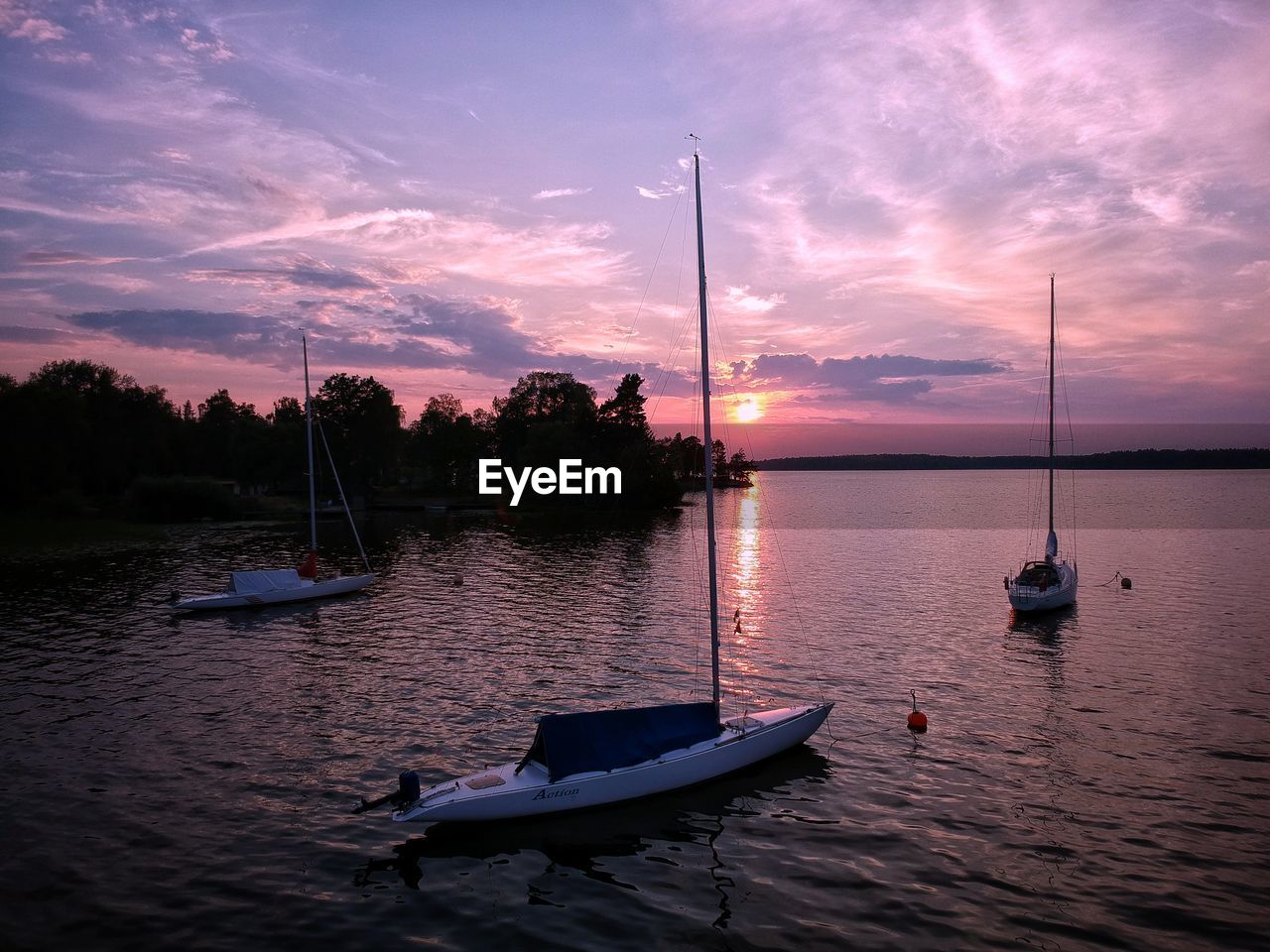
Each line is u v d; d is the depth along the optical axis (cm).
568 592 5794
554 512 14488
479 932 1614
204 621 4722
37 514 11444
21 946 1527
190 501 12019
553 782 2089
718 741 2370
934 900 1742
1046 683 3394
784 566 7350
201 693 3225
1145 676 3503
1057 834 2048
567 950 1557
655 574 6738
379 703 3094
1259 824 2103
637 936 1605
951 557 8075
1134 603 5331
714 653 2441
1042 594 4881
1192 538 9575
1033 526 11881
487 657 3825
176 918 1641
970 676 3503
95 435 13188
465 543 9162
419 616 4888
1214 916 1678
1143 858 1928
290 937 1584
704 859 1922
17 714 2947
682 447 15200
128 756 2533
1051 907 1716
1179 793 2292
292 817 2111
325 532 10481
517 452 16800
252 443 16338
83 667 3644
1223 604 5284
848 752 2602
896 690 3291
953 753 2597
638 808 2180
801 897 1755
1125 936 1609
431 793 1995
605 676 3481
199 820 2088
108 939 1560
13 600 5400
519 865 1889
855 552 8506
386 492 18362
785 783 2348
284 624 4647
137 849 1933
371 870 1859
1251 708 3055
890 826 2091
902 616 4922
